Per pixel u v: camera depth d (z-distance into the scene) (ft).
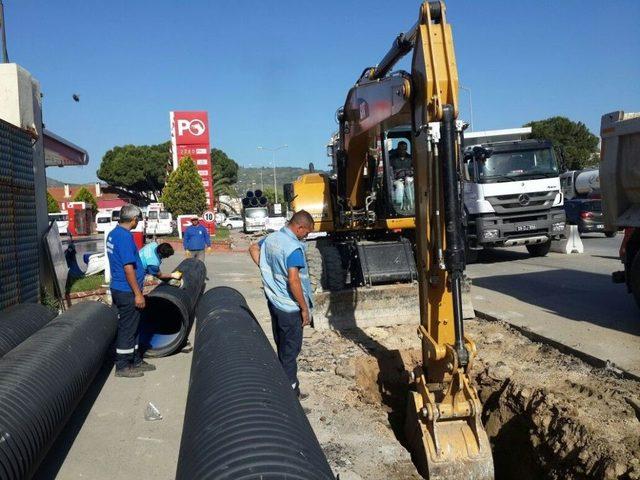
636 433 16.30
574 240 57.21
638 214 26.78
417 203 17.46
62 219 190.49
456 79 15.58
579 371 21.53
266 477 7.89
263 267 19.52
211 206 166.40
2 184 27.48
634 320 27.55
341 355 25.36
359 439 17.12
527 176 51.11
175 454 16.26
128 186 242.17
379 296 29.35
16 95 31.19
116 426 18.24
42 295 33.94
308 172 40.14
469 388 15.79
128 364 23.22
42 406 14.65
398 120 20.93
